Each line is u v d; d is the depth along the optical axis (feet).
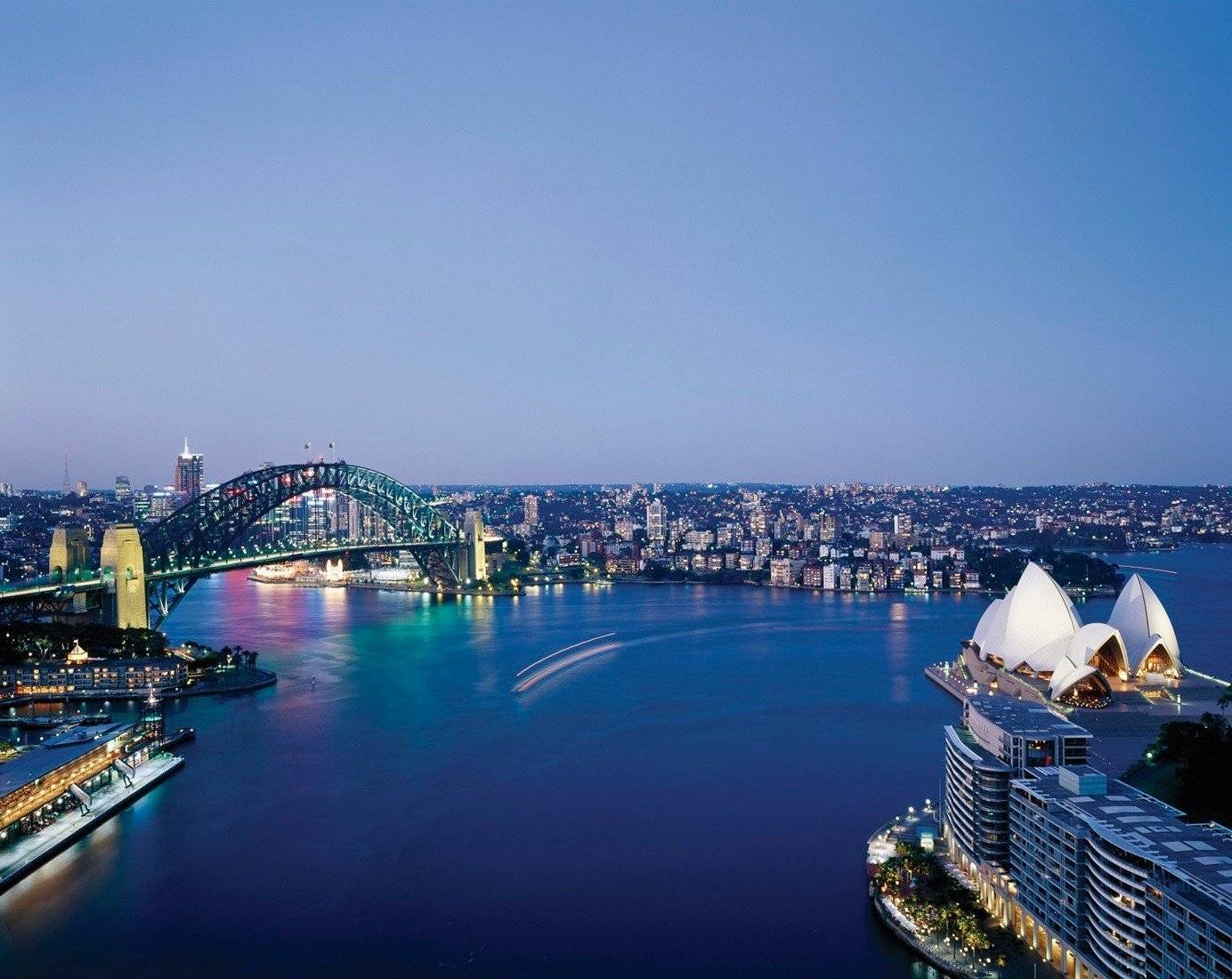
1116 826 381.81
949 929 425.28
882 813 586.45
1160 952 342.44
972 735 503.20
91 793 614.75
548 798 620.49
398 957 430.20
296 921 460.55
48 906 476.13
